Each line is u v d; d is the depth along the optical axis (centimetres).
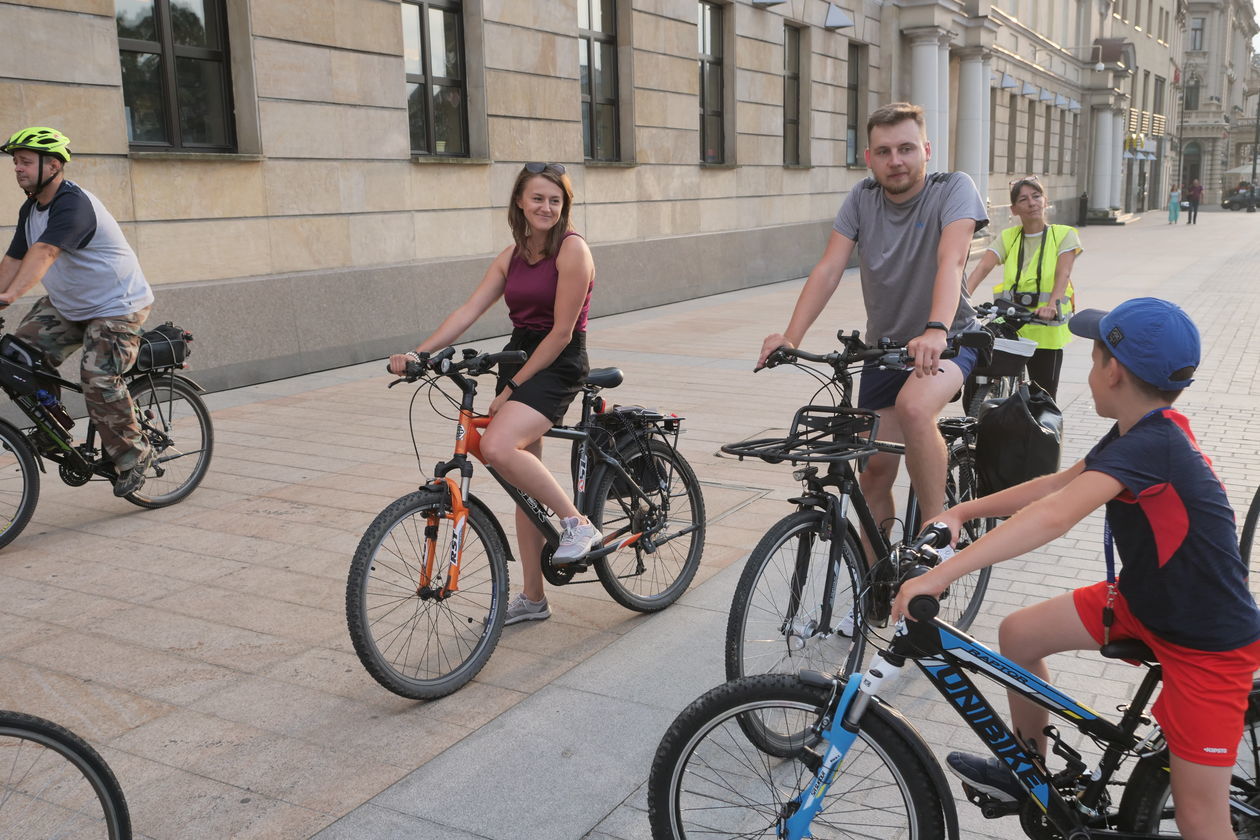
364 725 336
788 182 1903
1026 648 250
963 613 398
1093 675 358
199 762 314
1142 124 5419
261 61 947
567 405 383
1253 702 223
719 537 517
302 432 748
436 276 1139
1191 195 3969
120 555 494
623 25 1452
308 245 1005
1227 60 7769
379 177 1075
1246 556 443
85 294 520
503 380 385
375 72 1061
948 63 2344
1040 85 3575
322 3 998
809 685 228
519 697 355
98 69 819
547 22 1288
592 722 338
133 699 353
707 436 726
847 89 2100
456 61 1195
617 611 431
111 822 227
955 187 356
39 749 217
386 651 361
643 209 1509
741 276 1759
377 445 706
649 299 1516
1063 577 459
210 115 938
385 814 287
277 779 305
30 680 367
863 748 237
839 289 1723
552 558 387
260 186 955
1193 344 207
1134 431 212
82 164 815
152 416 570
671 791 237
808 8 1905
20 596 443
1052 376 625
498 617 372
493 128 1220
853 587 333
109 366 523
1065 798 235
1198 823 215
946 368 352
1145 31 5350
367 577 335
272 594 445
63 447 530
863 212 376
